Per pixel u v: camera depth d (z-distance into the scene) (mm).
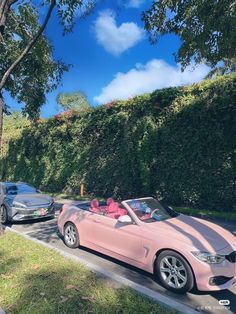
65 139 20438
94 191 17734
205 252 4938
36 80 11062
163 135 13977
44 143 22062
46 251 6645
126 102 16047
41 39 10125
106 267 6285
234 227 9859
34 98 11562
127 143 15672
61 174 20297
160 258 5391
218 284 4953
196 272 4898
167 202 13750
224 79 12102
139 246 5758
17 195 11172
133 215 6168
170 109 13852
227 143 11852
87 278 5234
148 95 14891
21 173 24625
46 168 21797
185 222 6059
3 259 6211
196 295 5070
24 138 24562
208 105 12383
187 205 13047
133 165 15398
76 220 7324
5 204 10664
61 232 7828
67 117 19969
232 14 7027
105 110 17297
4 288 4879
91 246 6922
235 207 11594
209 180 12305
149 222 6039
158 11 8391
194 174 12789
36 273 5438
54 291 4762
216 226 6004
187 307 4320
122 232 6117
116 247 6246
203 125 12594
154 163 14289
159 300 4477
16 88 11297
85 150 18672
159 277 5410
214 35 7945
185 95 13438
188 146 13039
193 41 8219
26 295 4633
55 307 4320
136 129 15289
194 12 7895
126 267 6285
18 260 6125
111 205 6910
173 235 5414
